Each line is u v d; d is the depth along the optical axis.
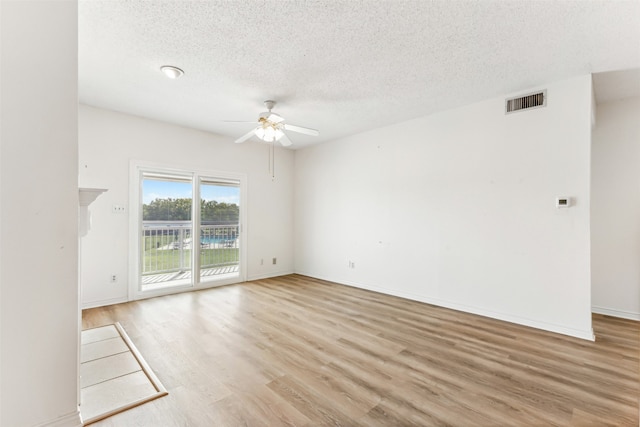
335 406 1.84
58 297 1.18
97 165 3.82
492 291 3.46
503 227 3.38
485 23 2.10
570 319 2.94
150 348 2.63
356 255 5.02
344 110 3.88
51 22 1.17
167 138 4.42
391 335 2.94
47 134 1.16
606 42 2.33
